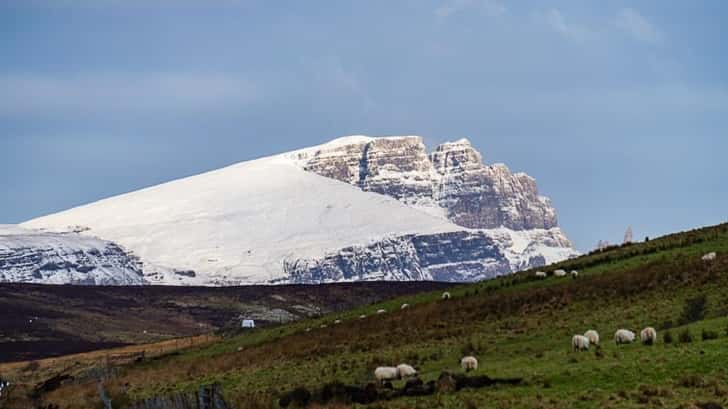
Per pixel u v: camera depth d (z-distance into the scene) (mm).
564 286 173875
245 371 159375
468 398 104812
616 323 145875
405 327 170875
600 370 109375
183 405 87625
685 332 120562
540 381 108750
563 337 143250
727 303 143125
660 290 159625
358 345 163625
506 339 148875
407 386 113938
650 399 97625
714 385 99875
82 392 152125
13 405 143250
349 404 111438
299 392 118312
